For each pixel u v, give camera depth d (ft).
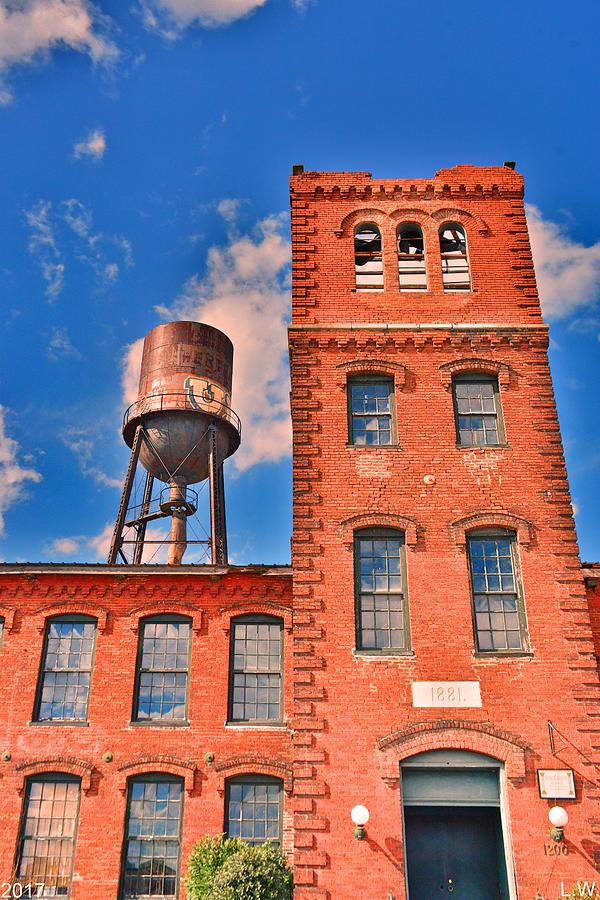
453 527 60.29
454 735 53.98
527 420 64.34
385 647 57.06
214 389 96.27
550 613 57.72
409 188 73.61
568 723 54.49
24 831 64.75
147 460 95.40
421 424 64.03
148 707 68.44
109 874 63.00
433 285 70.18
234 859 55.06
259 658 69.92
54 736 67.21
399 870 51.03
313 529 60.34
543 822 51.98
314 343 66.74
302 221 72.38
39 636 70.74
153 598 71.67
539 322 68.23
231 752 66.33
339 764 53.52
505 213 72.79
